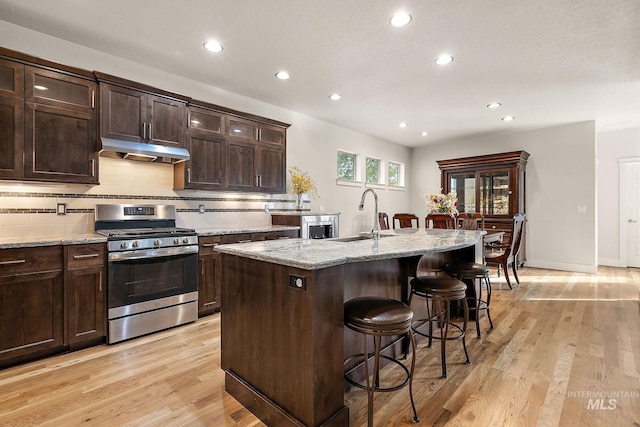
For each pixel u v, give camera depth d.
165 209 3.44
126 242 2.65
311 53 3.08
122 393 1.92
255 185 3.98
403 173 7.32
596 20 2.51
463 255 3.11
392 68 3.39
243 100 4.23
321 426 1.50
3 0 2.28
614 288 4.38
